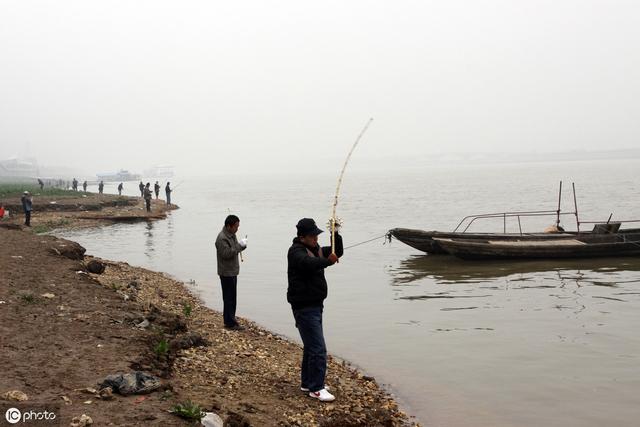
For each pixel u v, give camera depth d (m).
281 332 11.66
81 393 5.86
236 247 10.78
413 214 45.78
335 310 13.73
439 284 16.94
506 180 114.88
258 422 6.03
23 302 9.76
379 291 16.05
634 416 7.48
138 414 5.39
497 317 12.77
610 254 20.94
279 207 57.19
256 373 8.15
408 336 11.35
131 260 22.28
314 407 6.95
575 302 14.12
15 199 43.78
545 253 20.73
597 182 92.50
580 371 9.20
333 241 7.03
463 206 53.38
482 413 7.59
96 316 9.34
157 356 7.67
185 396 6.36
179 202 70.19
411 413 7.58
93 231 33.41
